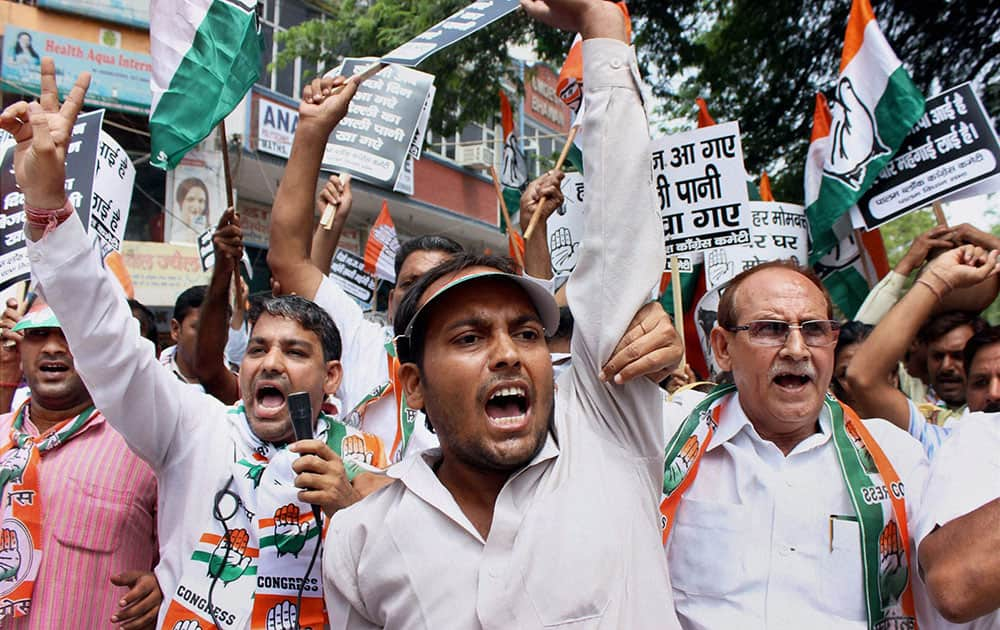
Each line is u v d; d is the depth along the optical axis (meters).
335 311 3.19
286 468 2.21
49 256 2.04
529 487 1.62
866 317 3.79
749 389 2.19
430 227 19.91
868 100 4.28
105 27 13.55
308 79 15.43
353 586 1.66
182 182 14.41
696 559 2.14
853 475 2.09
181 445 2.29
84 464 2.62
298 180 3.06
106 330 2.09
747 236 4.11
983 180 3.95
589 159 1.74
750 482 2.16
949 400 3.57
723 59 10.52
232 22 3.17
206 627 2.11
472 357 1.61
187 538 2.21
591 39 1.76
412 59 2.96
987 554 1.64
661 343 1.63
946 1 9.22
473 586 1.53
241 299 3.86
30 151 2.04
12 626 2.45
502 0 3.16
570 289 1.75
